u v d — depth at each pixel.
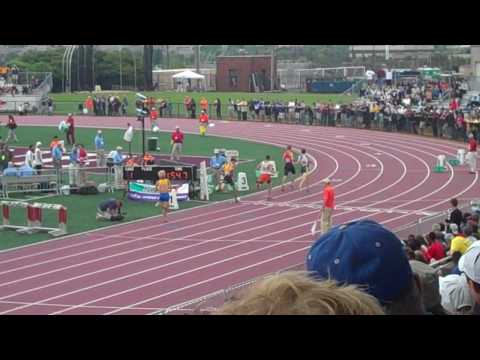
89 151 51.22
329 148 51.84
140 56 100.94
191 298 19.00
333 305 1.75
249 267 22.39
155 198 34.28
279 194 36.25
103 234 27.80
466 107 61.28
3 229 28.70
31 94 75.25
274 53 98.62
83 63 94.88
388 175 40.91
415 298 2.32
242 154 49.69
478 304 4.02
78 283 20.81
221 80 96.25
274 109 68.50
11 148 51.38
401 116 58.91
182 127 64.56
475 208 20.48
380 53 135.38
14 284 20.83
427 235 16.53
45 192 36.22
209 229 28.44
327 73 106.81
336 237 2.31
